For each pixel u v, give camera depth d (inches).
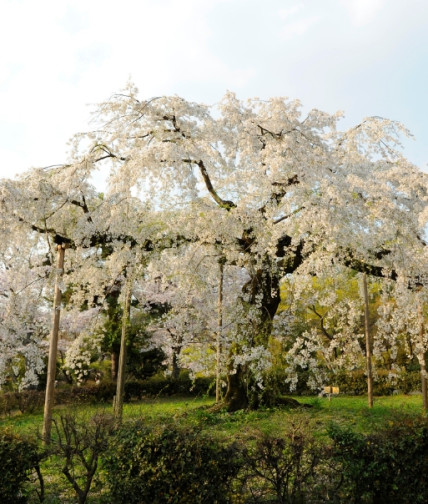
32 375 568.1
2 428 225.1
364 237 372.5
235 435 305.6
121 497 194.2
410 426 193.6
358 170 408.5
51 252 388.5
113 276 401.4
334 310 460.1
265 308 466.0
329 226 348.8
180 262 403.5
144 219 406.6
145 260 417.4
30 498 226.7
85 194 366.3
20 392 623.2
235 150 406.6
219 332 466.6
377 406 530.3
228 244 417.1
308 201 353.7
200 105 399.9
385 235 378.6
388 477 186.9
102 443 207.6
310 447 197.3
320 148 404.2
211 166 401.4
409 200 410.3
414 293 415.8
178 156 355.9
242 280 644.1
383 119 450.9
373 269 439.8
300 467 194.5
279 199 401.7
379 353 476.1
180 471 185.6
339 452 192.4
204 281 428.1
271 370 489.1
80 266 425.4
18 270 381.1
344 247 381.1
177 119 386.6
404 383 776.9
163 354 901.8
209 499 185.9
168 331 769.6
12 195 320.2
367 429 335.6
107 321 752.3
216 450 191.8
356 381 792.9
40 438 228.8
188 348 592.4
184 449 188.1
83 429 225.5
